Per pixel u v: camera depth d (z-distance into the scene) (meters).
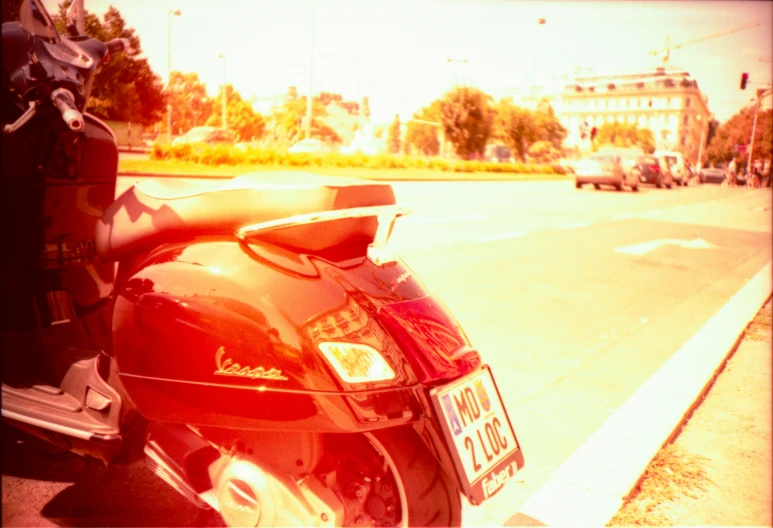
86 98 2.82
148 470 2.78
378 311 1.91
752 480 3.03
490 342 4.93
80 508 2.45
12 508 2.42
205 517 2.43
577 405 3.80
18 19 2.54
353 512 1.90
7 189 2.69
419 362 1.87
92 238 2.99
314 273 1.91
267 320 1.84
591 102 118.19
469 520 2.55
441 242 9.51
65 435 2.27
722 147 86.94
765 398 4.10
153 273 2.00
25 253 2.77
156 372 1.97
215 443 1.94
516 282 7.18
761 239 13.42
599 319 5.87
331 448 1.96
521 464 2.04
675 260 9.74
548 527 2.51
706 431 3.57
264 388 1.84
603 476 2.90
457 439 1.85
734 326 5.77
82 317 2.98
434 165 34.97
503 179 33.00
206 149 17.77
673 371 4.41
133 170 15.13
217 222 1.97
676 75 108.69
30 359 2.66
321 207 1.94
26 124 2.63
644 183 36.31
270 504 1.84
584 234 11.95
